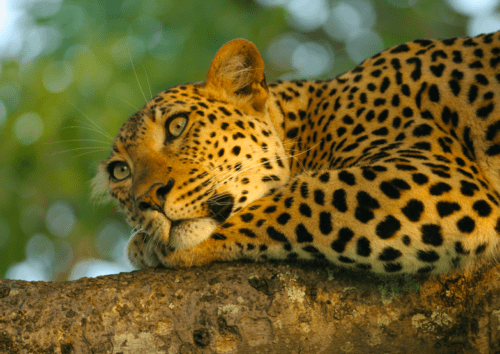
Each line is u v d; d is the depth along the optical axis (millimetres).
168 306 4645
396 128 6062
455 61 6250
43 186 14273
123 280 4785
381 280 4879
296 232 5129
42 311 4586
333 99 6637
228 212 5941
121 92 12984
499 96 5902
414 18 16547
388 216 4992
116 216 15703
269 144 6348
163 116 6055
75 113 13039
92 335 4555
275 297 4695
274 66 16500
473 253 4984
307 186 5289
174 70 13117
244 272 4832
